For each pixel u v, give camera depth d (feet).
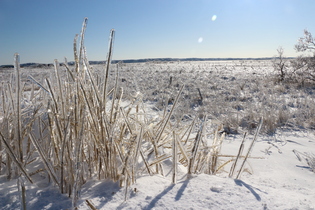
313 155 11.85
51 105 6.75
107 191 6.27
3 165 7.74
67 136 6.08
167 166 8.42
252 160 11.14
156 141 8.39
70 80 6.95
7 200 5.78
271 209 5.21
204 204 5.42
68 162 6.04
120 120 8.30
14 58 5.72
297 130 17.11
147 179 6.91
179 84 40.29
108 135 6.66
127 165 6.42
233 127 17.24
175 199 5.67
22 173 6.24
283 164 10.67
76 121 6.28
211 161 8.49
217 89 37.22
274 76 47.06
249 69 103.86
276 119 18.54
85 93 6.30
